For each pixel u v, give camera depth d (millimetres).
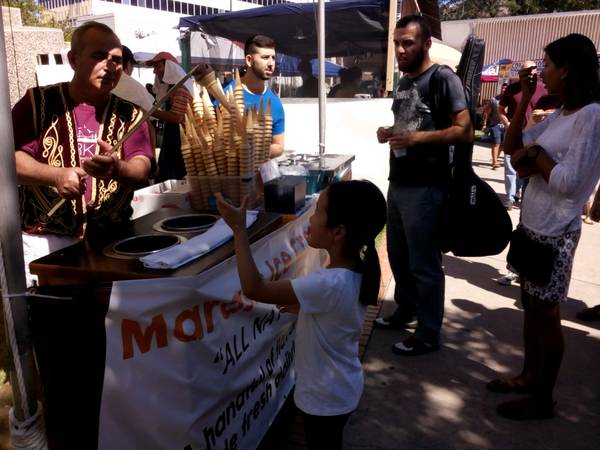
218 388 1807
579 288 4488
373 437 2510
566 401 2797
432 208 3027
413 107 2994
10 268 1327
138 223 2227
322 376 1733
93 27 2094
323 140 4375
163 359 1535
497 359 3260
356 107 6785
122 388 1420
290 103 6656
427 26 2939
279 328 2357
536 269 2359
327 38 6590
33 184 1988
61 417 1521
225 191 2570
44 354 1449
